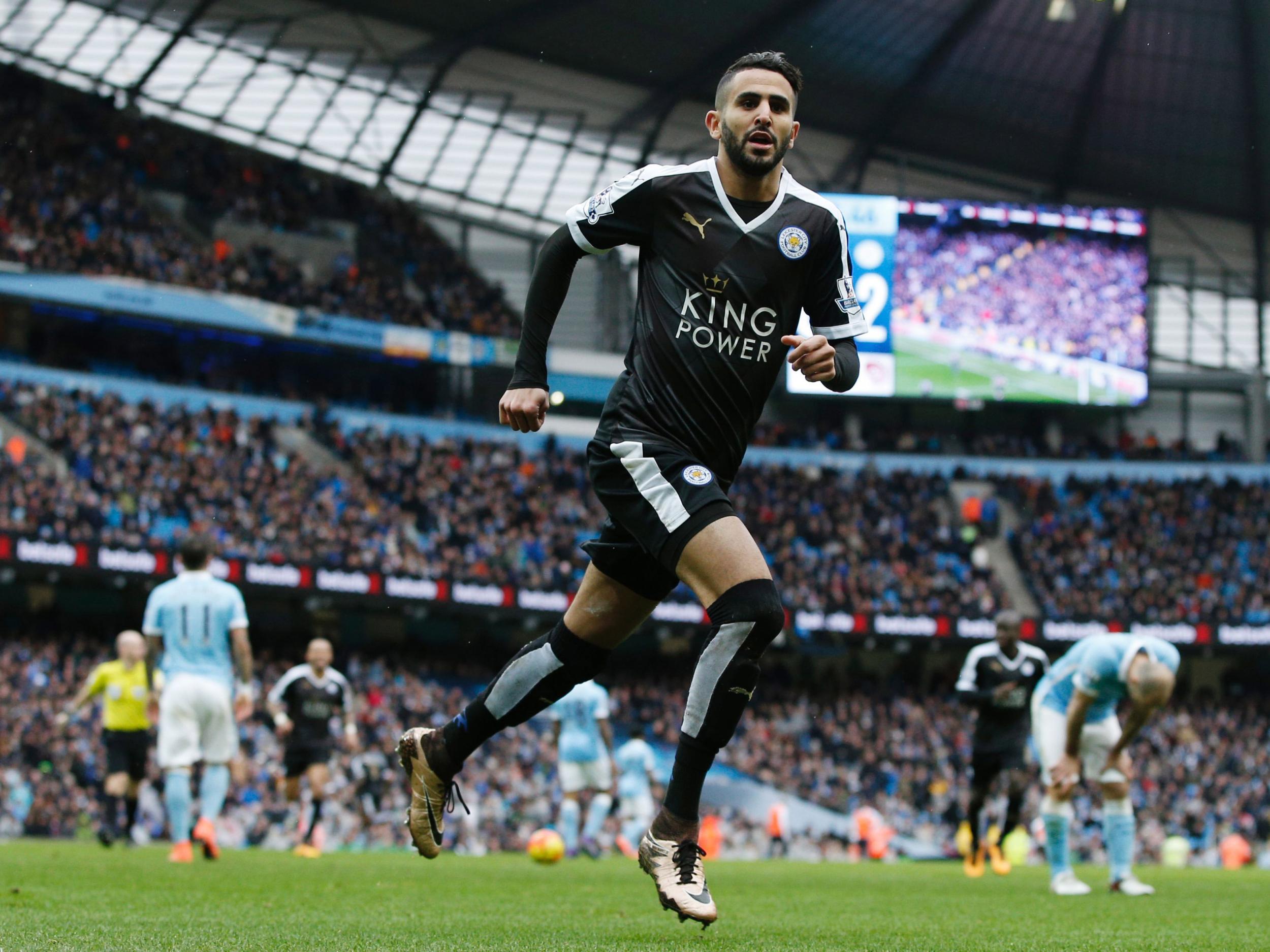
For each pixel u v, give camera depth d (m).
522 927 4.62
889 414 42.97
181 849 10.53
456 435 40.38
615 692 35.47
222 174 41.53
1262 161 38.47
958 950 4.03
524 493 38.38
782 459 41.34
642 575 4.09
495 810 27.59
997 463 41.88
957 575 38.03
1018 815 13.77
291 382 40.62
